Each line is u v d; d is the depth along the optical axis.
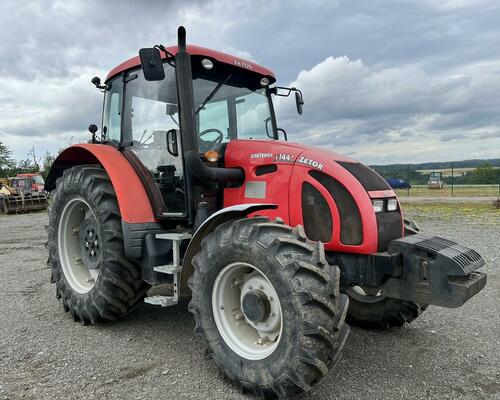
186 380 2.86
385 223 2.98
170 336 3.66
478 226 10.08
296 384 2.40
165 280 3.45
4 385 2.80
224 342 2.83
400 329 3.81
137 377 2.91
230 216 3.07
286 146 3.38
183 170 3.56
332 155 3.29
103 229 3.75
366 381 2.82
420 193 27.58
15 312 4.38
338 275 2.52
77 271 4.30
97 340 3.58
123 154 4.11
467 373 2.94
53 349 3.39
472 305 4.44
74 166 4.44
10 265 6.88
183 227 3.73
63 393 2.69
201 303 2.92
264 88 4.25
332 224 2.99
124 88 4.18
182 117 3.25
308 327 2.37
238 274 2.91
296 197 3.15
